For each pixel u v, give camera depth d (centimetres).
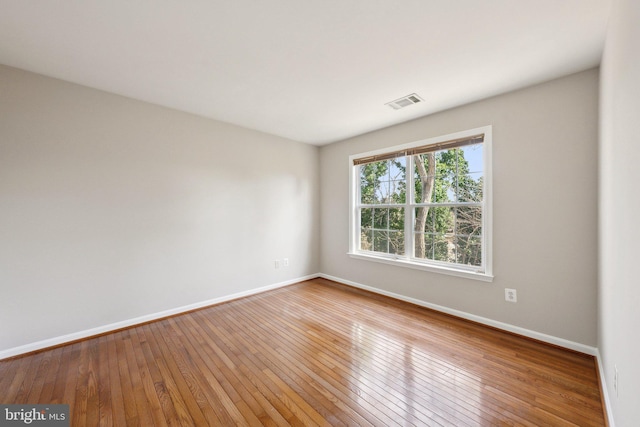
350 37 178
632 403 106
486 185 268
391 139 355
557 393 172
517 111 249
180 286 309
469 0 145
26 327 222
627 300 117
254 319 292
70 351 227
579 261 219
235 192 356
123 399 170
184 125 311
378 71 220
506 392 173
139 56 201
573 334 222
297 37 178
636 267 103
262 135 384
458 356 216
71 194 242
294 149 425
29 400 168
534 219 240
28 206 222
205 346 235
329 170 446
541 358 212
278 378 190
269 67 215
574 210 221
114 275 265
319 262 467
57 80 235
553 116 230
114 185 265
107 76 230
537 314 240
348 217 416
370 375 193
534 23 163
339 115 318
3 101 212
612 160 150
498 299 263
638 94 98
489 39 179
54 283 234
